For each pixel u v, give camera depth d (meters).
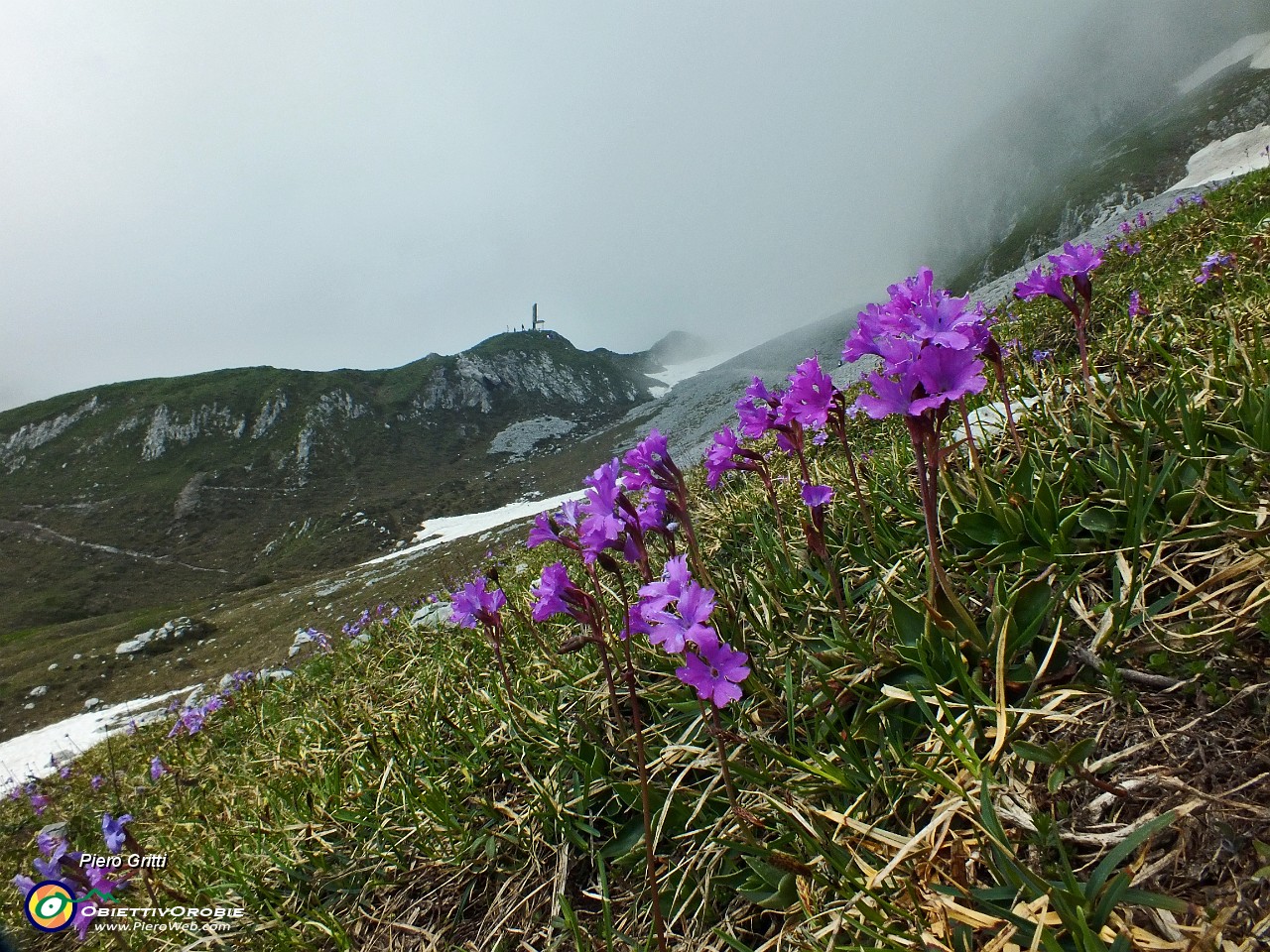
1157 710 2.12
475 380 169.88
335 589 56.34
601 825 3.30
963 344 1.89
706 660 2.12
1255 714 1.94
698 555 3.38
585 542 2.76
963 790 2.05
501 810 3.65
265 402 142.00
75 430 132.75
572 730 3.74
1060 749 2.08
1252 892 1.55
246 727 9.31
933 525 2.35
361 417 145.50
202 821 5.88
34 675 47.09
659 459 3.34
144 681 43.09
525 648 5.25
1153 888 1.69
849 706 2.91
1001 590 2.65
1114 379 4.21
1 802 13.05
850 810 2.32
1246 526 2.42
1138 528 2.57
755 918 2.50
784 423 3.32
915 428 2.16
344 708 6.52
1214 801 1.73
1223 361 3.51
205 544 99.94
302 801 4.87
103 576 88.56
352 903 3.79
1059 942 1.69
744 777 2.85
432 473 128.62
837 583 3.12
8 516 106.56
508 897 3.30
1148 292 6.81
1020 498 3.03
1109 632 2.36
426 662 6.62
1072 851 1.90
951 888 1.88
